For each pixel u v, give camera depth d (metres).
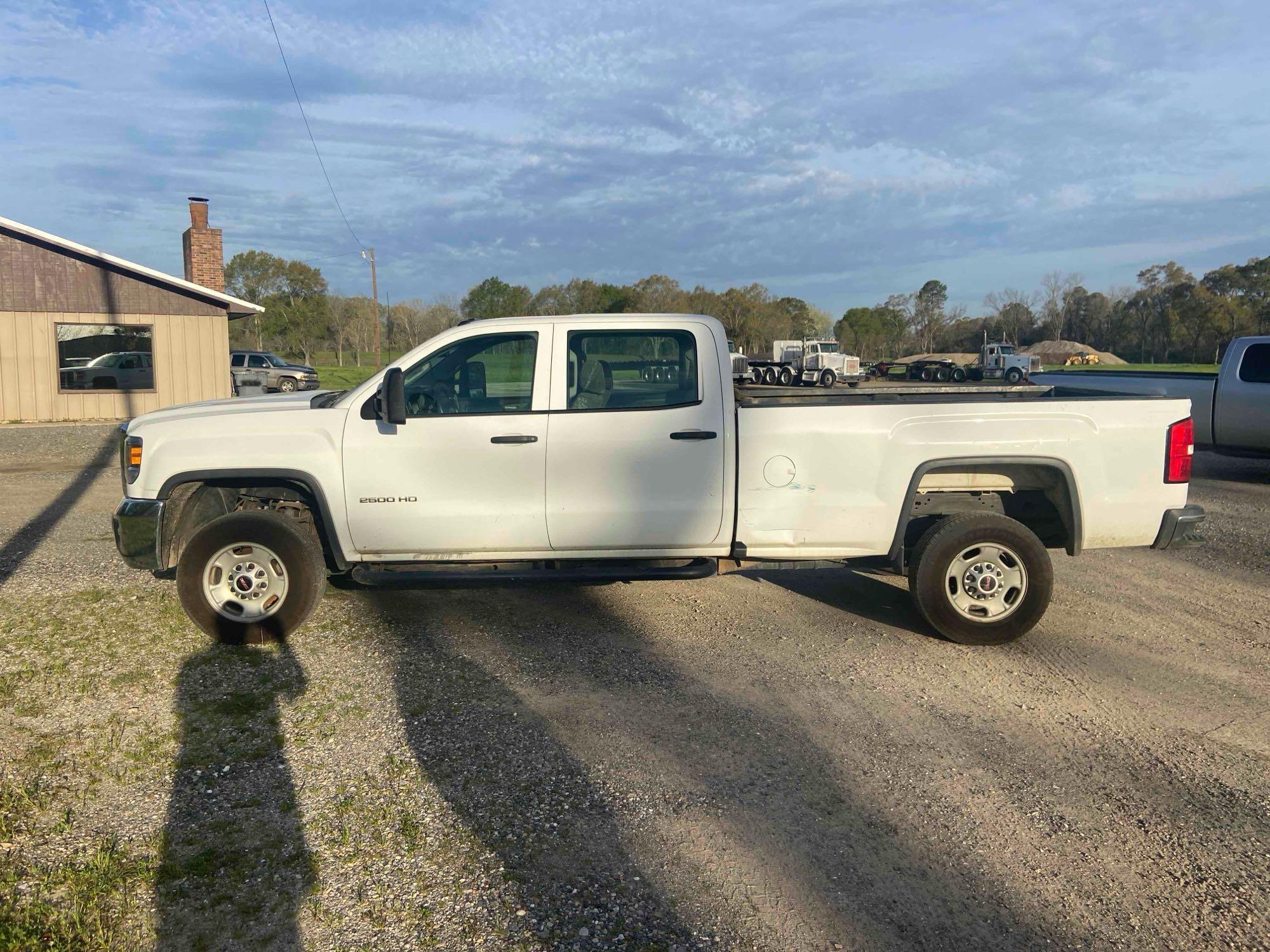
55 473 12.14
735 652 5.23
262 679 4.73
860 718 4.34
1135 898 2.96
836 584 6.71
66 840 3.23
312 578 5.22
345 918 2.82
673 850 3.21
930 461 5.24
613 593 6.43
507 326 5.30
